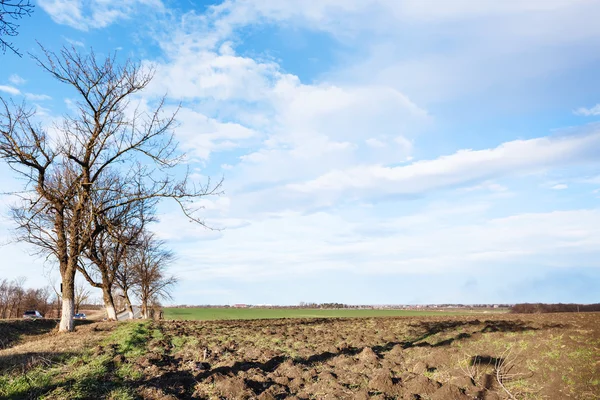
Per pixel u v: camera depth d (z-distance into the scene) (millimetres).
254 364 13352
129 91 21203
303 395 9922
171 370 11914
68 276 20875
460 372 10492
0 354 13148
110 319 28453
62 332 20375
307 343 18391
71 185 21391
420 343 15742
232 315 59531
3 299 71562
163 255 39688
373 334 21016
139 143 19922
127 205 24562
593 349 10516
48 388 8859
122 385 9672
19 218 22344
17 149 18688
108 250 28938
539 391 8766
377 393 9617
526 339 12672
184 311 76000
